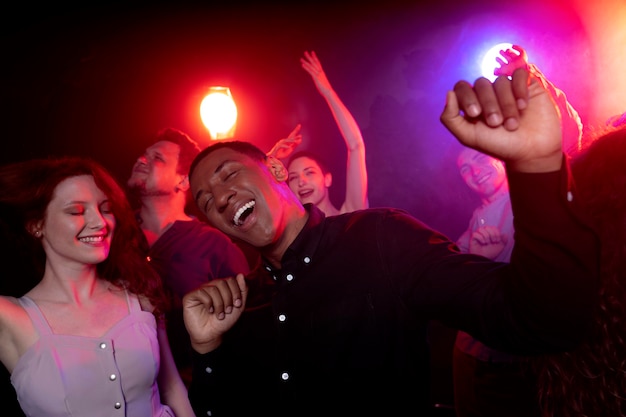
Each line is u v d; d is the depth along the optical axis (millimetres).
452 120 1068
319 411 1698
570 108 2463
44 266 2096
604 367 1344
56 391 1861
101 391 1904
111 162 6445
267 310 1771
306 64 3893
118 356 1949
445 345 5172
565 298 1089
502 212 3408
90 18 6441
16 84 6363
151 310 2123
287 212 1815
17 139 6359
